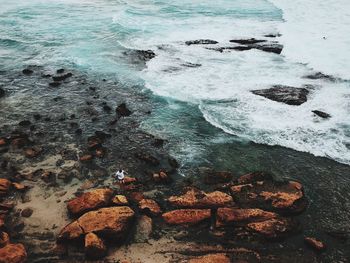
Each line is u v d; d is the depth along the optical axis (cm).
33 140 1189
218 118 1314
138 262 779
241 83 1552
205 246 821
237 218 862
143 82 1583
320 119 1291
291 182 998
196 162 1103
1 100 1434
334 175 1054
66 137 1210
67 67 1745
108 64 1770
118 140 1199
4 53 1898
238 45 1958
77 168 1065
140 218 886
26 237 834
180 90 1506
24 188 969
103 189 943
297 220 895
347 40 1983
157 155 1130
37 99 1448
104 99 1455
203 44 1984
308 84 1530
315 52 1842
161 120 1312
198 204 916
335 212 932
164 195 968
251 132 1236
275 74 1628
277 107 1365
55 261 779
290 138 1203
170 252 806
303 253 813
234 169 1077
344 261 799
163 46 1970
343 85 1522
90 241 787
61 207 920
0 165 1068
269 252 812
